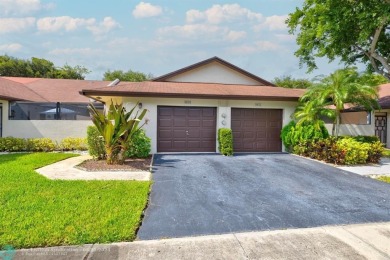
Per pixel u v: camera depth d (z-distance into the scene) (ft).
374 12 37.45
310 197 21.47
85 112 60.95
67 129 50.72
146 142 37.91
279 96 42.63
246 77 56.49
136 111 40.65
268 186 24.52
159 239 14.01
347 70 41.39
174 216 17.15
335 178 27.84
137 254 12.40
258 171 30.48
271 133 45.57
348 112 58.34
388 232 15.15
